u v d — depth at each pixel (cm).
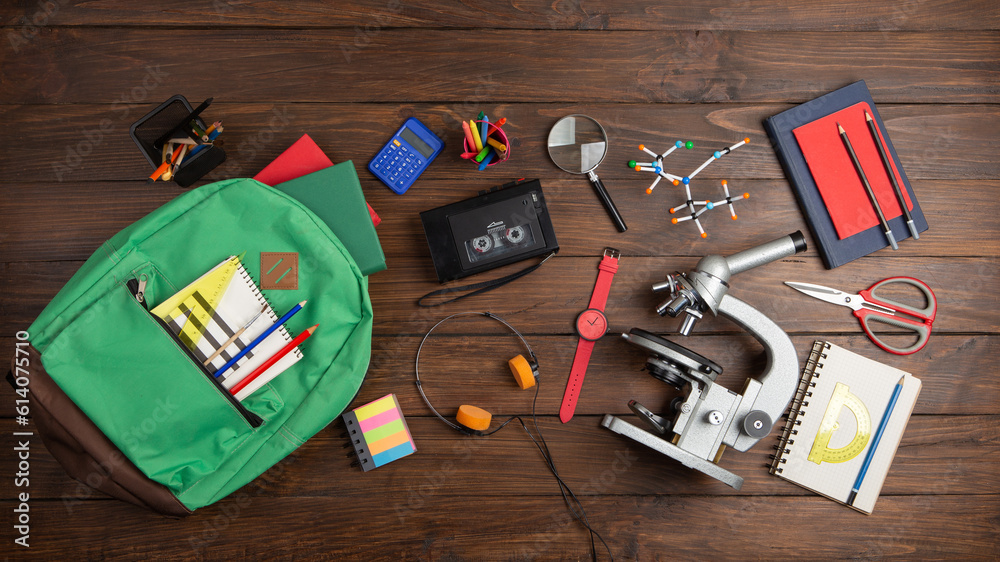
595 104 125
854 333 126
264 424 107
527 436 122
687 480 123
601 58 126
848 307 126
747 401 112
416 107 124
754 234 126
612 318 124
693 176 124
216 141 120
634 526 123
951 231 127
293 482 119
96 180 120
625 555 122
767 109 127
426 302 122
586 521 122
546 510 122
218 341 101
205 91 122
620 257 125
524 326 123
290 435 107
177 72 121
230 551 118
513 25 125
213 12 122
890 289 126
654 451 123
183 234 104
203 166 117
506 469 122
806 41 127
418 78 124
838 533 124
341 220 111
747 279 126
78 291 100
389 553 120
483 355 123
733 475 103
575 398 123
